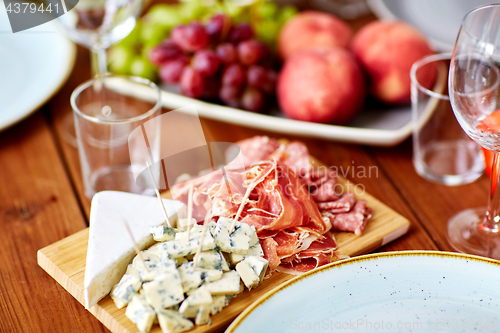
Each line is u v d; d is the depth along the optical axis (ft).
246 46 4.02
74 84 4.54
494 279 2.53
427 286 2.52
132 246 2.69
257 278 2.60
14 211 3.35
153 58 4.21
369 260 2.62
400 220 3.21
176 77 4.17
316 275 2.55
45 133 4.02
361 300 2.46
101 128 3.30
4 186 3.53
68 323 2.62
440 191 3.57
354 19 5.36
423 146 3.76
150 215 2.92
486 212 3.23
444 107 3.58
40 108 4.27
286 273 2.83
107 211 2.91
